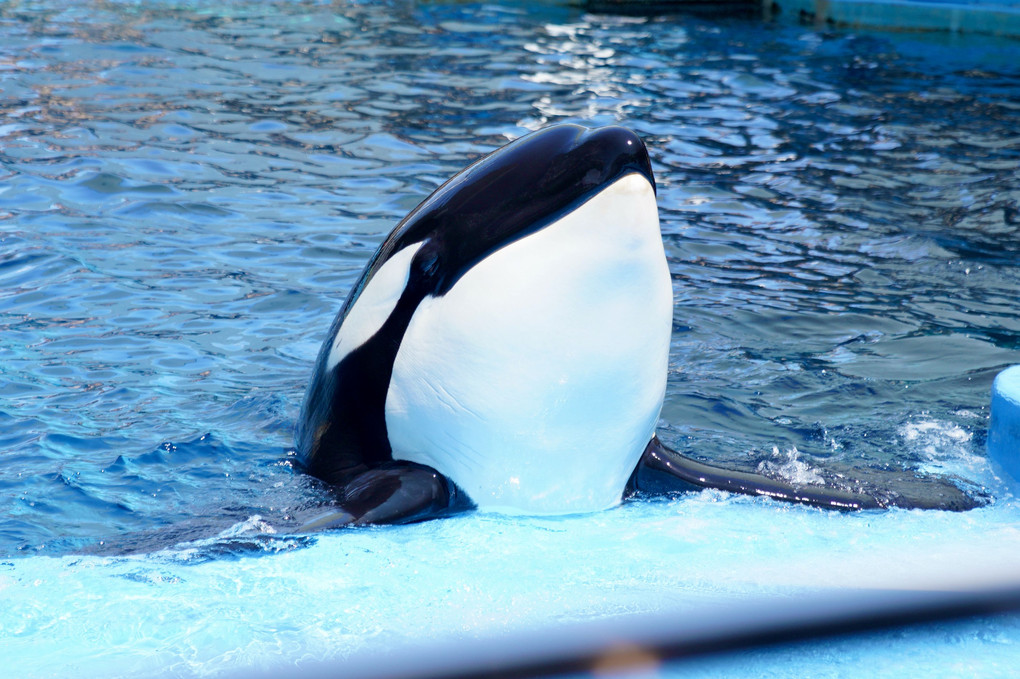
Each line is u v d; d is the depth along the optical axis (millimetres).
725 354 14820
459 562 8180
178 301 16453
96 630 6855
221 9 46969
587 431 9258
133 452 11320
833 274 18203
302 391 13266
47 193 21656
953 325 15805
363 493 9352
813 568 7938
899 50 39406
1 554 8898
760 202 22266
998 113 29984
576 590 7520
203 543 8477
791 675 6078
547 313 8727
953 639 6418
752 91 32750
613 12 48406
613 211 8438
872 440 11898
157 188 22312
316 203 21750
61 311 15859
